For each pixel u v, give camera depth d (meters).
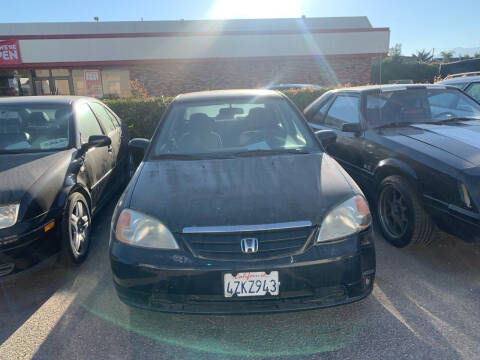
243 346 2.26
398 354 2.14
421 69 26.59
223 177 2.67
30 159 3.26
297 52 18.67
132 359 2.16
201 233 2.18
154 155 3.15
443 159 2.99
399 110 4.15
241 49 18.34
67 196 3.07
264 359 2.14
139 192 2.56
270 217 2.23
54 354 2.21
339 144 4.43
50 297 2.82
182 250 2.18
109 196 4.43
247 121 3.44
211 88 18.77
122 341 2.32
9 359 2.18
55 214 2.94
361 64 19.28
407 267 3.10
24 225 2.68
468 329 2.33
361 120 4.12
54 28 22.17
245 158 2.98
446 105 4.26
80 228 3.38
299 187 2.51
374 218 4.01
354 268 2.22
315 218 2.25
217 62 18.56
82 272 3.19
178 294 2.16
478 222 2.67
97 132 4.43
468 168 2.81
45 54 17.53
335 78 19.31
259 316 2.54
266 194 2.43
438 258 3.24
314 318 2.50
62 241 3.06
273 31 18.36
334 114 4.82
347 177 2.68
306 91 7.89
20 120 3.76
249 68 18.78
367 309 2.56
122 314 2.59
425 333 2.30
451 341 2.23
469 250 3.36
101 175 4.07
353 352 2.17
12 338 2.37
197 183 2.61
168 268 2.15
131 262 2.21
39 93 18.52
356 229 2.30
